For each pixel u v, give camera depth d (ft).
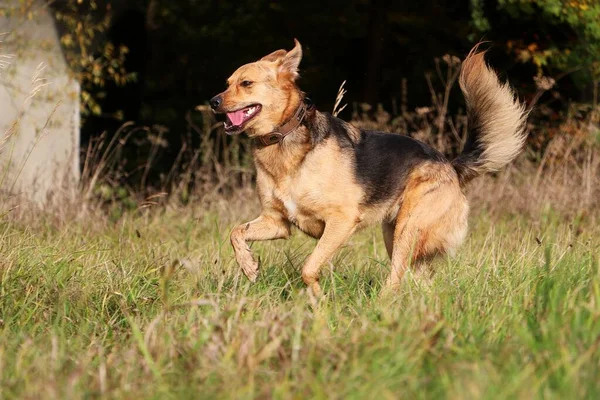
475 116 30.68
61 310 22.84
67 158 50.26
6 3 51.19
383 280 27.40
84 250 29.50
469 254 28.40
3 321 21.67
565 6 55.88
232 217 44.68
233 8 87.51
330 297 24.72
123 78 59.88
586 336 16.96
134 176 76.28
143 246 32.86
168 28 89.45
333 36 83.87
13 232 30.76
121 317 23.45
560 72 61.67
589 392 14.78
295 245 35.42
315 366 16.80
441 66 69.77
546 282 21.01
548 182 46.80
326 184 26.78
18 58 49.21
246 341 17.43
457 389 14.66
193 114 88.69
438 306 20.29
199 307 22.29
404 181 28.63
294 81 27.25
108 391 16.01
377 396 14.97
